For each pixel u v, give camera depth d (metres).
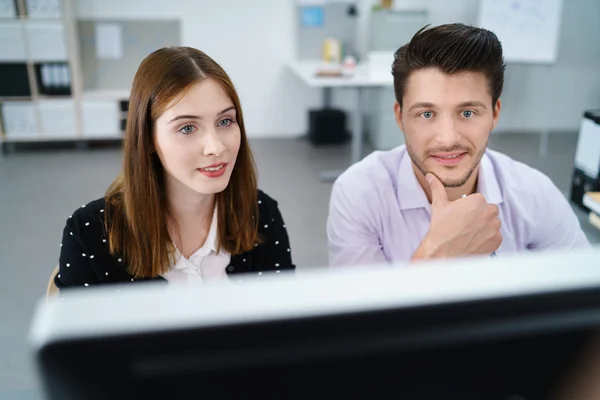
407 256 1.11
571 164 4.27
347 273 0.24
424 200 1.08
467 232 0.78
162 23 4.79
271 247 1.13
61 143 4.88
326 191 3.74
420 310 0.23
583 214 2.47
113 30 4.73
